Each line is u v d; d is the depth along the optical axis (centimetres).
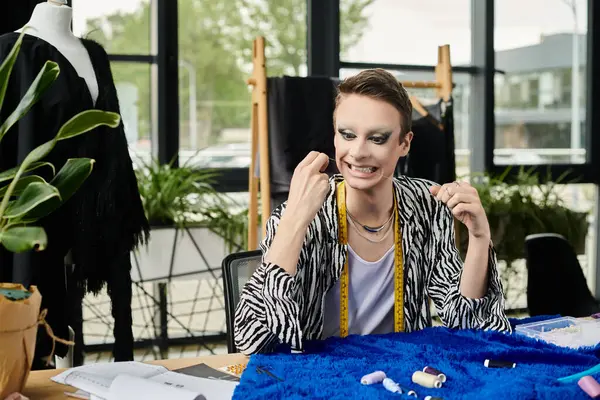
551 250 269
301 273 155
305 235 150
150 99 369
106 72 234
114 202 227
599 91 445
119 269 232
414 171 322
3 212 113
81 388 123
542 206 403
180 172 348
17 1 314
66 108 212
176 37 369
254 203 319
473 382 123
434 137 325
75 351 289
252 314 145
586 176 444
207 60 377
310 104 302
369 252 161
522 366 133
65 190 121
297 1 390
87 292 233
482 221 156
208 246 334
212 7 376
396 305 162
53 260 211
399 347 143
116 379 120
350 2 399
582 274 270
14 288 122
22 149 207
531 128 438
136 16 364
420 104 326
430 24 416
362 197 157
